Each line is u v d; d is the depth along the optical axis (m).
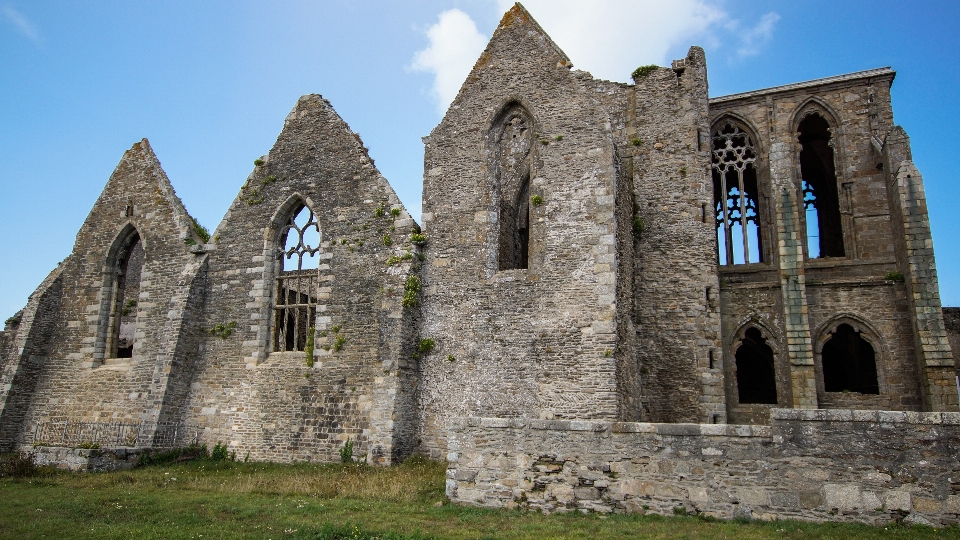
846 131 27.34
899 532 10.95
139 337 26.72
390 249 22.94
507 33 23.61
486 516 13.02
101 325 28.03
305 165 25.55
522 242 24.83
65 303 28.94
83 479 18.88
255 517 13.39
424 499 15.14
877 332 22.67
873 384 27.05
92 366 27.48
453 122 23.47
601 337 19.28
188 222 27.72
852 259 25.12
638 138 24.66
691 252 23.27
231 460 22.92
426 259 22.52
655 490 12.84
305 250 25.12
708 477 12.57
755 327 23.88
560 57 22.47
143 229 28.12
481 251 21.75
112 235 28.83
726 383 23.61
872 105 27.17
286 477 18.95
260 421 23.23
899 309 22.58
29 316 28.34
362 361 22.33
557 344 19.80
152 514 13.80
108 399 26.39
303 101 26.52
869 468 11.78
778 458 12.25
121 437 25.27
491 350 20.70
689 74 24.70
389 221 23.27
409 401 21.14
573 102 21.62
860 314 22.98
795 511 11.97
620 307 20.38
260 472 20.38
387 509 13.97
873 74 27.12
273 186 25.89
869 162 26.73
